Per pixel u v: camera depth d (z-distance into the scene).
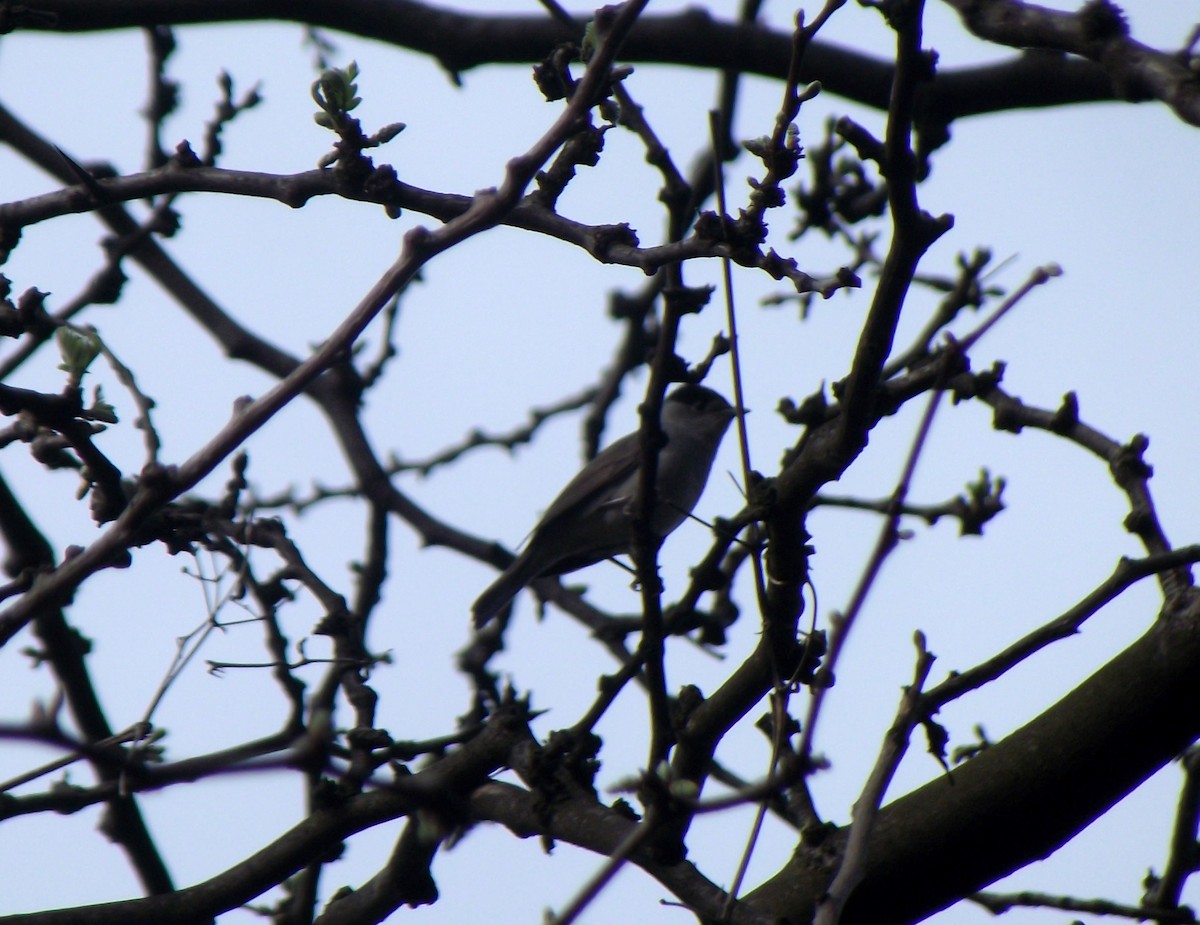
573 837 7.23
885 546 5.89
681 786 5.16
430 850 7.95
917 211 5.98
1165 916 7.91
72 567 5.05
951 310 7.92
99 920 7.52
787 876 7.55
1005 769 7.43
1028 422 8.39
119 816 9.49
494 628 11.64
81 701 9.43
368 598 11.70
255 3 11.27
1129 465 7.89
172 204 10.85
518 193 5.21
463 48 11.49
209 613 6.61
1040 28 7.11
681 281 6.70
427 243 5.20
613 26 5.25
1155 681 7.21
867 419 6.80
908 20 5.46
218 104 10.25
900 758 5.63
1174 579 7.49
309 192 6.67
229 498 8.46
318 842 7.68
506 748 7.75
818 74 11.55
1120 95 6.99
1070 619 6.06
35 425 6.52
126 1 11.22
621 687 7.45
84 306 10.45
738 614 9.89
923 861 7.41
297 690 7.65
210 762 3.74
